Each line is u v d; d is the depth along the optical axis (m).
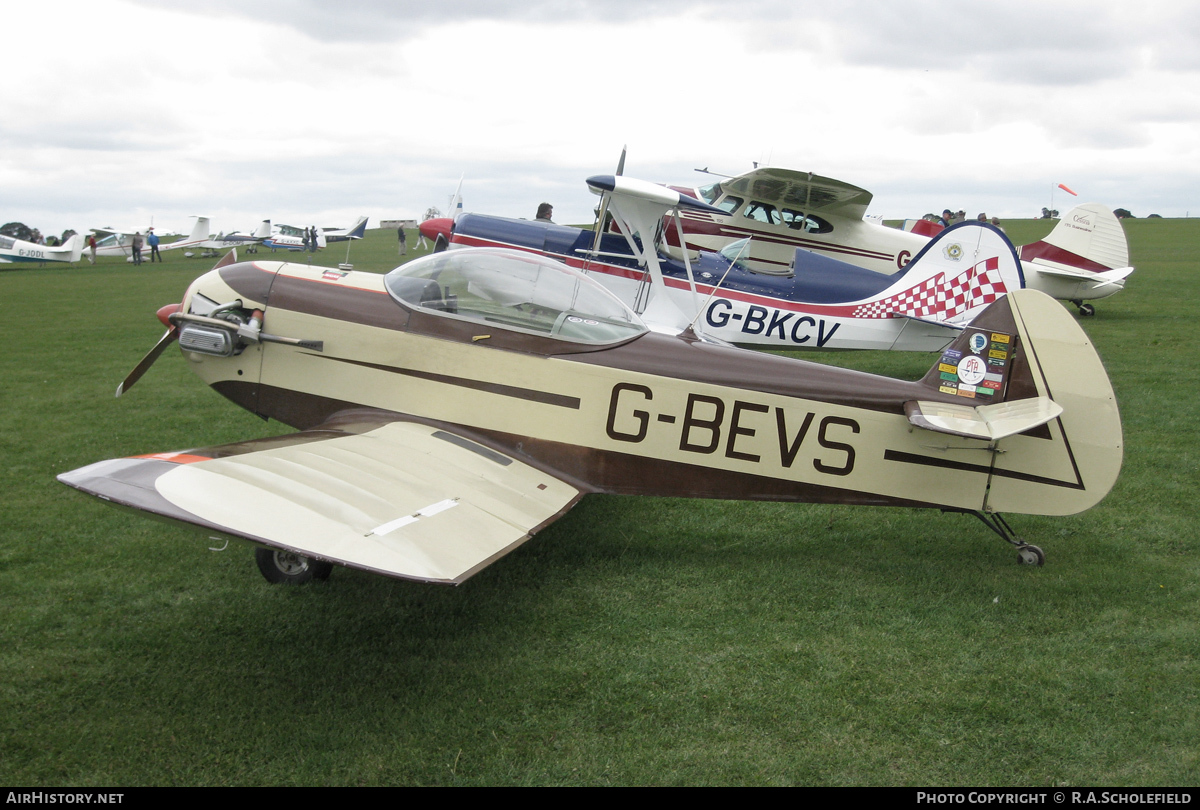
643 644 3.68
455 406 4.83
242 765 2.81
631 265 8.88
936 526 5.27
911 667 3.51
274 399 5.17
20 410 7.76
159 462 3.39
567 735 3.00
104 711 3.10
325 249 42.66
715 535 5.08
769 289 9.14
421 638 3.69
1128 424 7.48
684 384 4.64
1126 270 14.78
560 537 5.01
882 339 9.40
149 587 4.15
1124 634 3.80
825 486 4.65
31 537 4.73
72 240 34.00
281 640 3.65
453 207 14.30
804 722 3.11
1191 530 5.10
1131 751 2.96
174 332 5.42
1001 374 4.50
